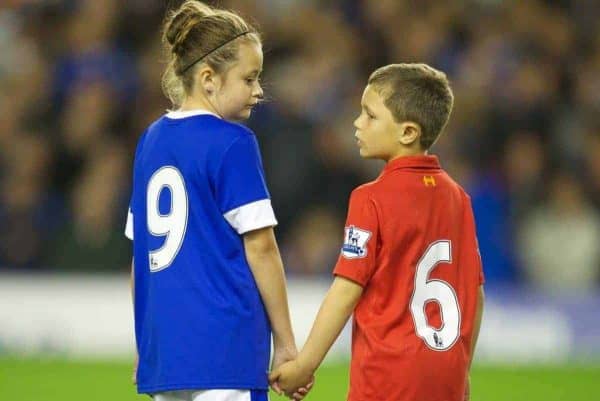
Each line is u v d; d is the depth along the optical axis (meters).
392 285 16.62
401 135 16.92
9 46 47.12
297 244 40.28
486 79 46.78
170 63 17.03
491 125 44.84
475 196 42.06
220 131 16.47
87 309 35.94
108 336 35.81
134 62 45.78
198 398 16.28
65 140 42.41
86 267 38.25
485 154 44.22
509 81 46.75
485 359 36.91
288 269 39.94
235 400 16.20
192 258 16.34
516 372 34.41
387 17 48.41
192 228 16.39
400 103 16.83
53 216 40.03
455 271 16.98
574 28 50.59
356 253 16.55
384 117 16.91
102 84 44.44
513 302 37.41
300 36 46.72
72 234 38.56
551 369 35.16
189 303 16.28
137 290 17.11
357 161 42.00
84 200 38.94
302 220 40.69
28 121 43.34
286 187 40.78
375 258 16.61
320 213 40.75
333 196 41.03
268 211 16.47
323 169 41.19
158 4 46.62
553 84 47.84
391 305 16.59
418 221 16.70
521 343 37.16
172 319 16.36
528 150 44.09
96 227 38.47
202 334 16.20
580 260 42.31
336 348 35.41
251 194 16.36
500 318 37.28
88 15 46.56
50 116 43.78
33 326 35.72
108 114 43.41
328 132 42.19
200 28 16.66
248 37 16.70
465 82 46.53
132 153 42.25
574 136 46.03
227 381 16.16
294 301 36.66
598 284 42.38
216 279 16.30
